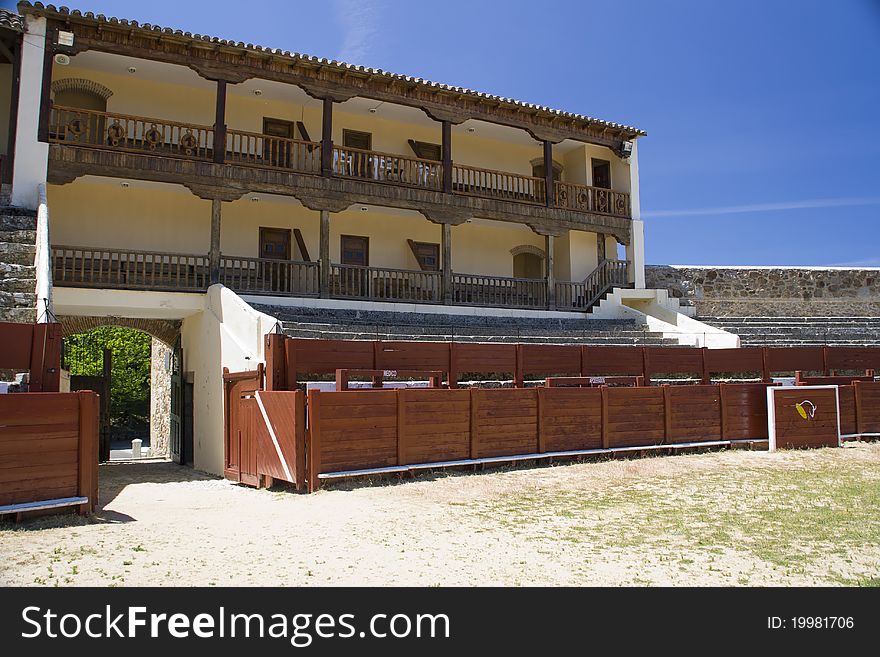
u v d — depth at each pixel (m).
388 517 8.20
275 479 11.47
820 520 7.85
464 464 11.72
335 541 7.02
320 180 19.59
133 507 9.48
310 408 10.44
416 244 24.05
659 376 17.30
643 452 13.82
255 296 18.28
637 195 25.30
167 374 25.28
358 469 10.80
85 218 19.05
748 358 17.20
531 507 8.75
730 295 26.78
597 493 9.73
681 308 24.86
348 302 19.58
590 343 19.38
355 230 23.09
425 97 21.27
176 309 16.97
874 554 6.43
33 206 15.73
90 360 38.81
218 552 6.60
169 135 19.94
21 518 7.96
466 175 24.66
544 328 20.50
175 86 20.23
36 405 8.13
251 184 18.62
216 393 15.27
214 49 18.05
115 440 41.44
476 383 14.43
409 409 11.45
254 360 12.86
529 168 26.16
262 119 21.48
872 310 27.12
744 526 7.57
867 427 16.02
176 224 20.19
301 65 19.14
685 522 7.81
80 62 18.48
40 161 16.06
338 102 20.52
